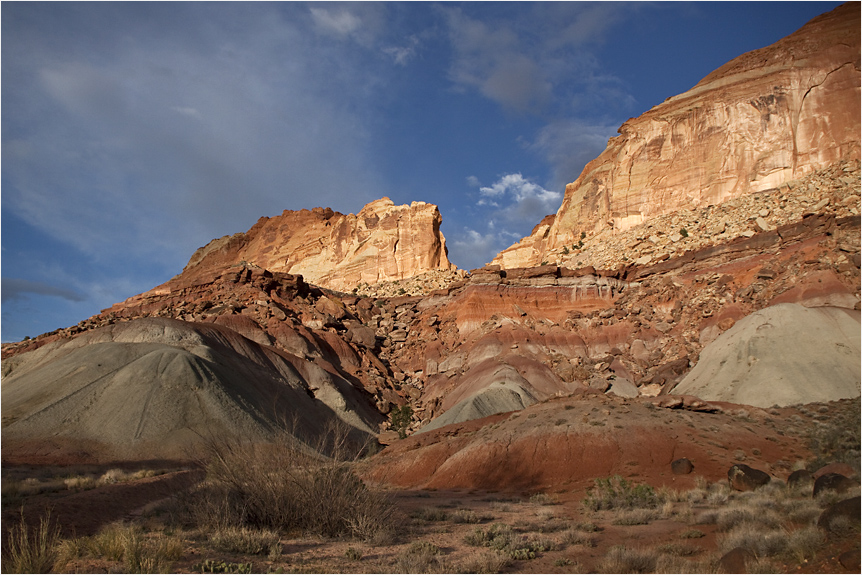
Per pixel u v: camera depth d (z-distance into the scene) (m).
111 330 76.56
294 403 72.75
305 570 14.82
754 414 45.78
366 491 21.88
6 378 73.94
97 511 22.94
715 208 107.38
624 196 126.19
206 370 65.19
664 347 81.94
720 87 120.62
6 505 21.89
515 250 166.88
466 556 16.95
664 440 37.47
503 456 40.44
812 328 60.31
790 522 17.41
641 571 14.44
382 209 160.25
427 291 125.00
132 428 54.31
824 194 90.25
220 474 21.84
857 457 30.41
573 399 48.78
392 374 97.62
